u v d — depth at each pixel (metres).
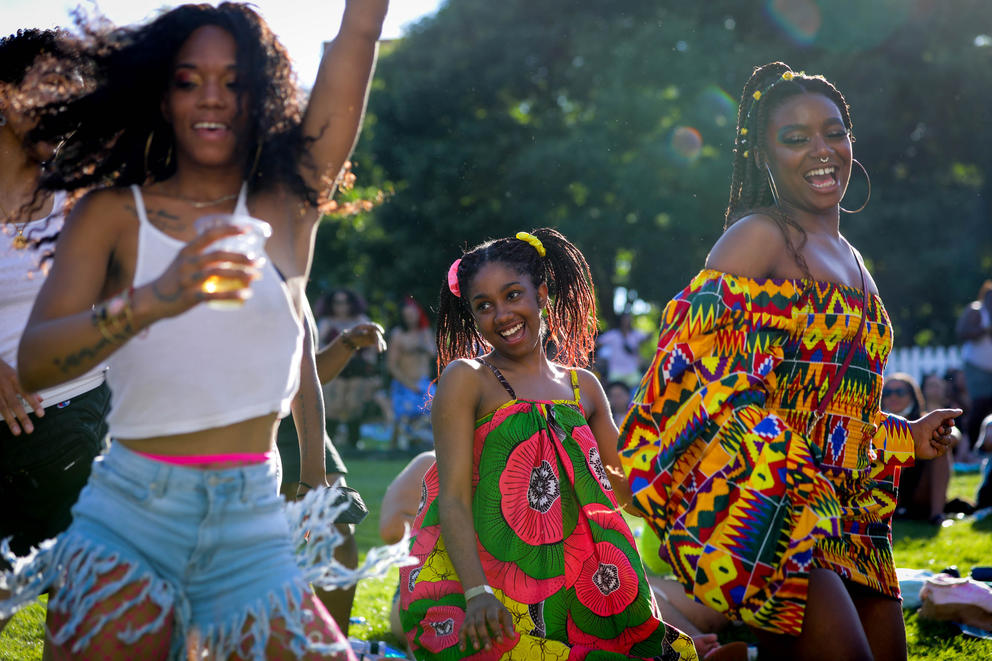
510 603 3.45
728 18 24.16
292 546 2.65
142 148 2.71
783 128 3.35
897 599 3.36
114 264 2.56
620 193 22.66
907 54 23.55
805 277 3.18
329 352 4.44
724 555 3.02
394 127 25.44
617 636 3.54
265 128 2.67
